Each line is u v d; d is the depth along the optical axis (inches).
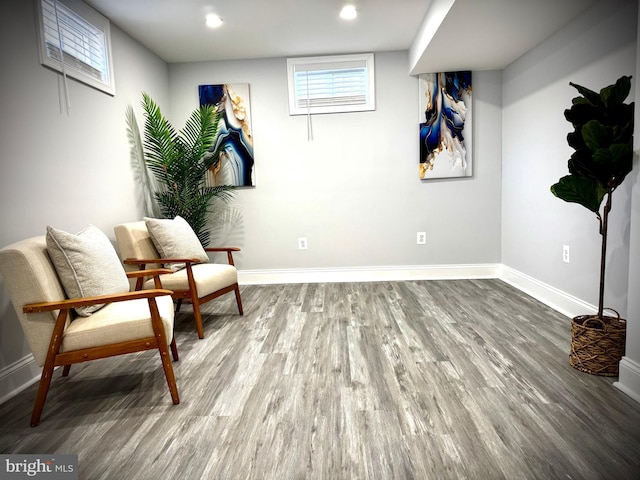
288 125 159.0
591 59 98.2
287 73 156.5
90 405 70.7
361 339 98.1
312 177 160.6
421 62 139.4
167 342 70.4
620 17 87.9
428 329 103.5
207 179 160.4
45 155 90.0
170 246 110.3
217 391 74.4
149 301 68.6
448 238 160.2
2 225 77.9
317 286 156.2
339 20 124.7
